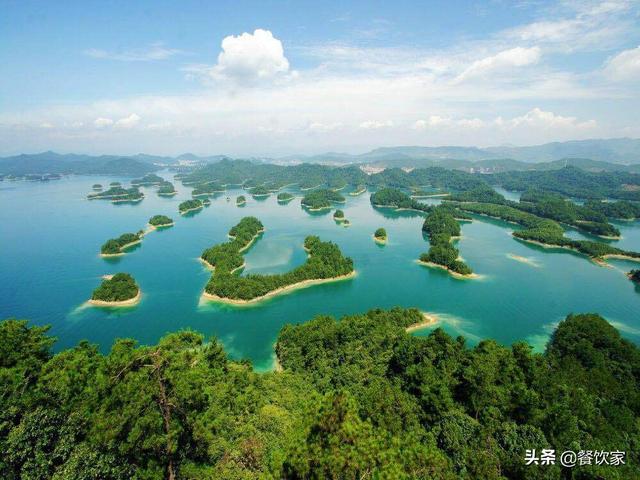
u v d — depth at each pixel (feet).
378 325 351.67
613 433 197.47
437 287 543.39
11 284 552.00
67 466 108.17
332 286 543.39
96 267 623.36
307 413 126.21
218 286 492.95
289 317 445.78
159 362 140.15
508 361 255.91
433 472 124.67
